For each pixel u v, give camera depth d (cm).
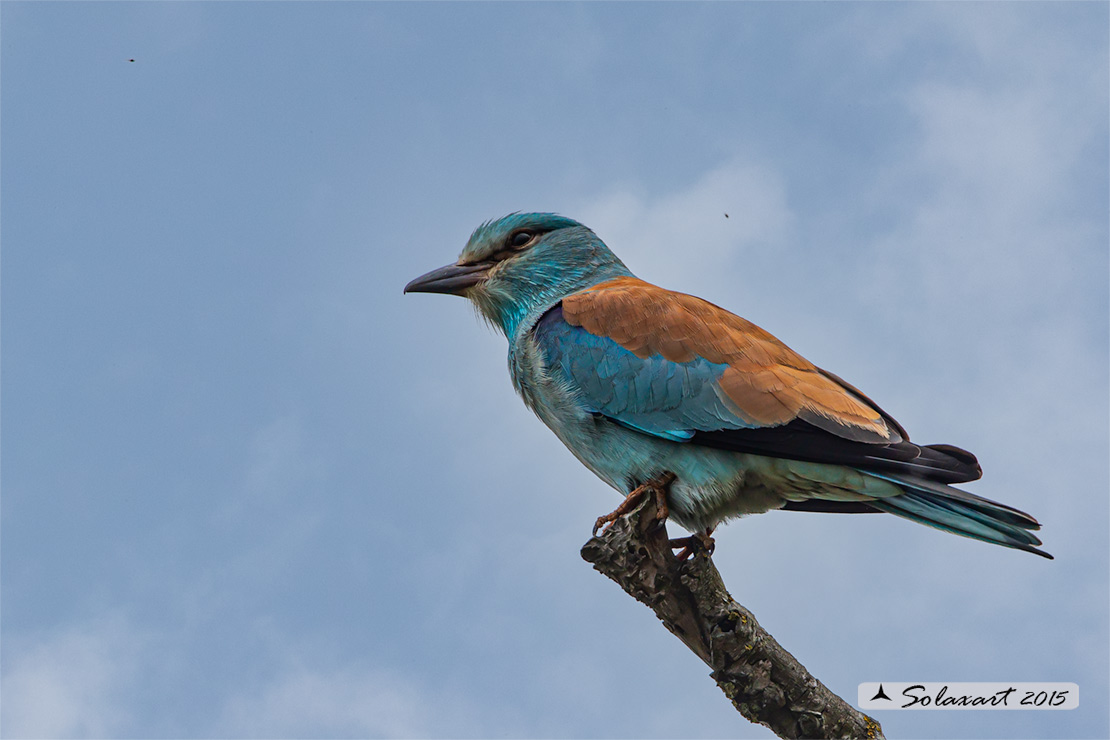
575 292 1191
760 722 936
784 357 1075
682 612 917
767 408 1020
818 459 1003
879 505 1027
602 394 1080
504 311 1260
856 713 945
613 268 1238
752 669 913
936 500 992
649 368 1066
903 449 988
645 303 1109
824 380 1059
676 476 1054
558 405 1109
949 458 978
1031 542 948
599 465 1108
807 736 923
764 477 1041
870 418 1023
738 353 1061
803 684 922
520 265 1239
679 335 1075
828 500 1077
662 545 917
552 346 1121
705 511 1058
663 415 1052
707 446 1042
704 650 922
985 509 960
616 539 912
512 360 1170
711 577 915
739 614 913
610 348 1088
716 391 1038
